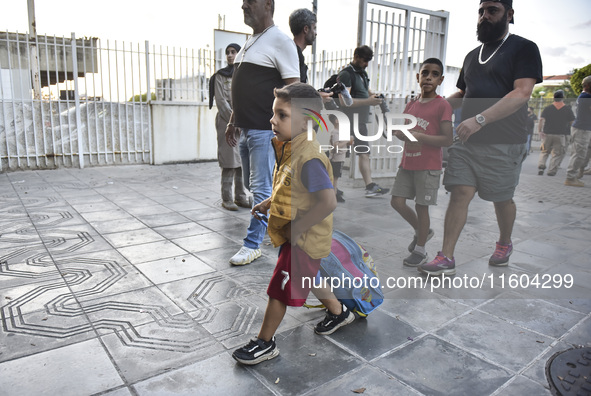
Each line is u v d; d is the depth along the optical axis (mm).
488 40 2811
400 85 6266
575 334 2283
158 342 2172
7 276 2992
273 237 1976
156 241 3832
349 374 1935
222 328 2322
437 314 2484
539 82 2701
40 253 3467
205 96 9156
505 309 2537
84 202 5328
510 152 2736
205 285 2885
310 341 2209
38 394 1765
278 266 1990
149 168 8297
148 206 5176
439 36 6488
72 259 3342
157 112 8578
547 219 3055
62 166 7992
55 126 7832
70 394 1769
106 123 8281
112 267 3188
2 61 7223
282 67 3100
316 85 8398
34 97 7645
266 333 2025
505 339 2230
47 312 2471
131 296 2699
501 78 2729
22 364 1965
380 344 2180
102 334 2238
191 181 6945
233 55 4602
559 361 2020
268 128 3186
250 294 2756
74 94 7887
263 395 1787
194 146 9102
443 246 2803
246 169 3543
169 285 2875
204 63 9000
